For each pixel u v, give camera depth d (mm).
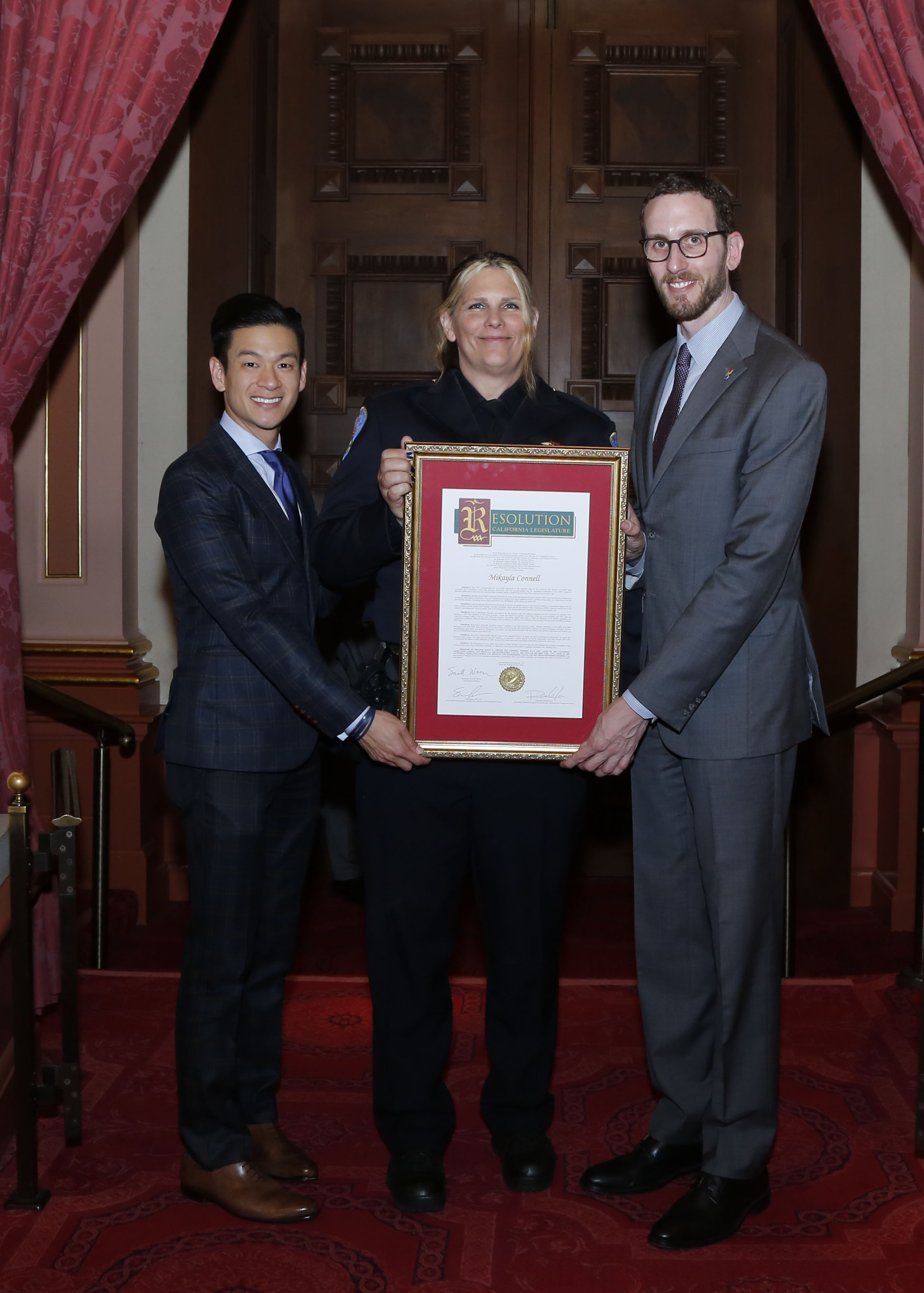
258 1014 2445
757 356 2238
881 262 4391
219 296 4344
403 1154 2381
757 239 4555
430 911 2367
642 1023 2990
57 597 4305
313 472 4594
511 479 2250
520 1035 2428
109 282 4254
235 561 2240
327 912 4410
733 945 2240
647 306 4543
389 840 2359
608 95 4520
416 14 4523
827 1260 2176
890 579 4488
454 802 2352
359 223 4562
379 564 2340
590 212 4539
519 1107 2455
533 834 2359
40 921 3025
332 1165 2514
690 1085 2430
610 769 2273
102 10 3078
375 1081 2428
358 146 4555
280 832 2396
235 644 2236
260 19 4359
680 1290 2084
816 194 4285
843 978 3549
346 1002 3443
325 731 2264
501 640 2279
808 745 4477
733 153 4539
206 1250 2195
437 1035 2418
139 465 4492
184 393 4473
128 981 3531
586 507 2262
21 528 4309
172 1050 3064
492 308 2328
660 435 2363
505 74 4527
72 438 4285
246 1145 2330
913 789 4230
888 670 4512
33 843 3057
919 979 3467
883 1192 2402
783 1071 2953
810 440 2158
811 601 4398
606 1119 2715
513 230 4551
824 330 4328
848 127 4273
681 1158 2443
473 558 2264
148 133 3121
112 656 4262
